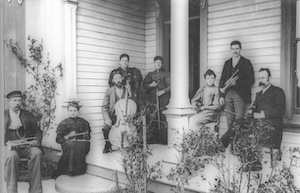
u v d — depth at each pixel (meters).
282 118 4.37
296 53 4.68
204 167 4.21
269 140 4.22
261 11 4.95
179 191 4.04
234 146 4.21
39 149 4.57
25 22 5.60
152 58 6.06
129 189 4.24
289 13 4.70
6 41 5.43
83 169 4.81
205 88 5.13
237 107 4.85
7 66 5.43
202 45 5.43
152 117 4.93
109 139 5.07
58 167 4.79
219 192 3.85
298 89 4.64
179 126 4.27
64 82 5.40
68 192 4.20
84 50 5.64
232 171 4.14
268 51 4.89
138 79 5.65
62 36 5.44
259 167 4.06
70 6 5.43
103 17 5.84
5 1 5.45
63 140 4.85
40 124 5.43
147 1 6.16
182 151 4.17
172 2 4.33
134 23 6.08
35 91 5.52
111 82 5.54
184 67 4.31
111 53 5.92
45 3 5.52
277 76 4.80
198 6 5.52
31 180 4.39
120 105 5.23
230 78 4.96
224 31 5.25
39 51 5.53
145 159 4.28
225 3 5.25
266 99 4.49
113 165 4.61
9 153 4.41
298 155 4.22
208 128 4.61
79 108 5.45
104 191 4.20
